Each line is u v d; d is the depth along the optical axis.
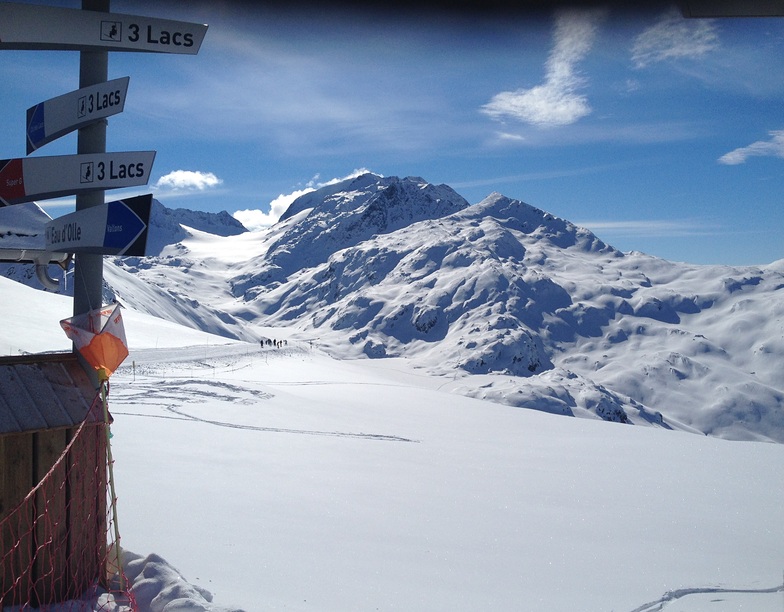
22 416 5.09
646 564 8.34
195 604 4.98
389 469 14.62
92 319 5.60
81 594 5.36
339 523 9.05
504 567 7.68
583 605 6.47
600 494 13.71
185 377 34.44
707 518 11.81
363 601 5.98
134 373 34.88
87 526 5.46
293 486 11.34
